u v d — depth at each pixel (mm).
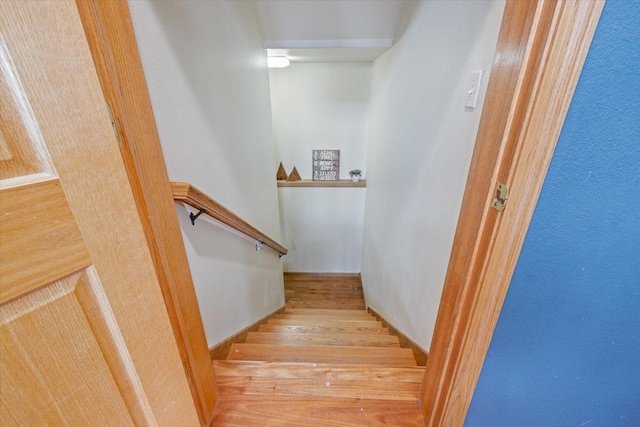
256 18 1839
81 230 434
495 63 546
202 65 1075
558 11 402
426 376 934
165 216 667
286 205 3523
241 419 941
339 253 3793
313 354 1412
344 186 3383
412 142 1479
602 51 423
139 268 552
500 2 667
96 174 447
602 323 621
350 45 2062
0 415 380
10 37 327
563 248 557
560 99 444
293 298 3383
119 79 506
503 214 541
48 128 375
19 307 379
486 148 577
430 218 1187
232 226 1271
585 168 493
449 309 764
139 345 570
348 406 979
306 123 3240
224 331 1384
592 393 718
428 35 1252
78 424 477
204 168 1105
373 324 2059
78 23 395
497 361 705
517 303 625
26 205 364
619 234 533
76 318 448
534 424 793
